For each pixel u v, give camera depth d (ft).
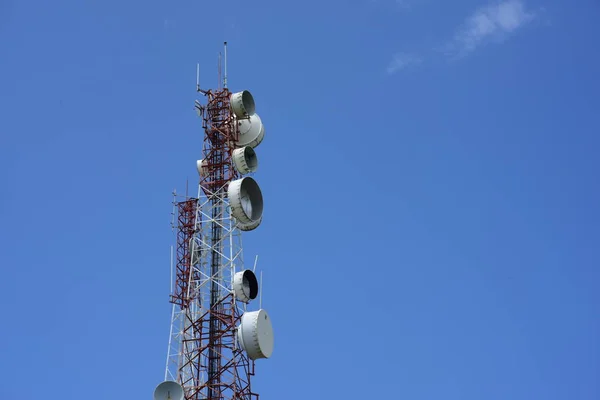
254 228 261.65
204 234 259.60
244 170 266.77
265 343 242.58
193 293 252.83
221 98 278.26
